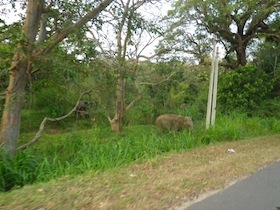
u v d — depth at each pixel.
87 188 4.50
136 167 6.02
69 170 6.19
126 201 4.02
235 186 4.88
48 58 6.81
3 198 4.04
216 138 9.79
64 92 12.26
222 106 14.83
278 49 16.69
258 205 4.12
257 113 14.31
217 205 4.07
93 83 8.43
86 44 7.21
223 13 14.46
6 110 7.23
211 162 6.46
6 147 7.13
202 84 16.89
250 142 9.23
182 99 15.84
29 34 7.25
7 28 6.56
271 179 5.30
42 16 8.16
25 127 12.94
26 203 3.86
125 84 11.87
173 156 7.08
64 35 7.46
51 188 4.48
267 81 15.75
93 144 8.58
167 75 13.59
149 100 14.00
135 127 13.38
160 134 10.53
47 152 8.62
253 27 15.61
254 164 6.27
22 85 7.45
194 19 14.48
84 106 10.38
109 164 6.48
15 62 7.00
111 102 9.89
